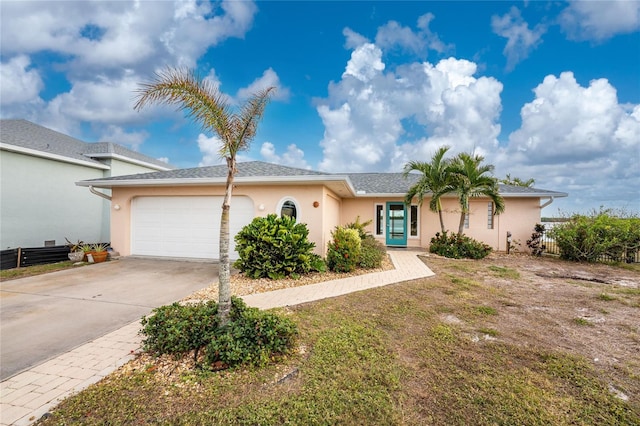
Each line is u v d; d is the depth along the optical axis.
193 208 10.84
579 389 3.07
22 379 3.26
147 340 3.81
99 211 15.02
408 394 2.95
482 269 9.67
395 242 15.45
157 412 2.69
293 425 2.50
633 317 5.27
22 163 11.91
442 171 12.63
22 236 11.86
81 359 3.69
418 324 4.81
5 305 5.86
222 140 4.05
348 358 3.64
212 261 10.50
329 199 11.79
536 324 4.90
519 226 14.28
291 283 7.61
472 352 3.86
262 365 3.41
